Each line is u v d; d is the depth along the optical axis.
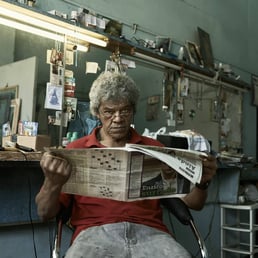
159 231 1.39
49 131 2.29
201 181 1.35
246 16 4.60
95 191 1.18
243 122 4.32
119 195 1.15
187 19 3.55
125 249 1.27
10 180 1.82
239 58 4.40
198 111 3.56
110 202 1.39
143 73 2.94
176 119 3.26
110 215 1.37
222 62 4.07
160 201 1.54
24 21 2.16
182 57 3.24
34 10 2.09
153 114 3.04
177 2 3.43
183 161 1.18
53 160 1.16
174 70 3.23
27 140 2.07
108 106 1.42
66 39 2.38
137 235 1.33
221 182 3.17
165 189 1.21
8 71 2.17
